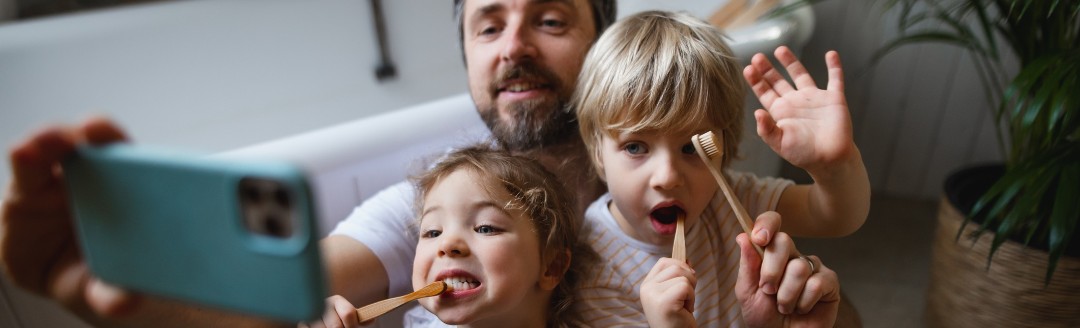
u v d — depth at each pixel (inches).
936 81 59.7
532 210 24.5
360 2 62.4
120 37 49.2
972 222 41.0
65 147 12.0
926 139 62.4
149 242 12.0
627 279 25.9
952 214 43.1
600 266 26.3
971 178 45.4
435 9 67.2
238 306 11.8
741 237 22.5
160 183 11.5
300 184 10.6
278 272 11.3
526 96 29.7
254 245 11.2
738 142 26.8
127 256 12.3
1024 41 37.0
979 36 56.0
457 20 34.2
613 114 24.3
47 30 46.5
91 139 11.9
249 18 56.1
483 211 23.4
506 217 23.6
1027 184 32.6
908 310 50.4
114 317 14.4
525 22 29.3
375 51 64.1
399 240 27.2
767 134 22.3
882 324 49.1
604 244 26.8
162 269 12.1
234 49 55.5
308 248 10.9
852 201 24.3
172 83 52.5
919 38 43.1
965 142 61.0
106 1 50.6
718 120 24.7
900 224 61.2
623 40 25.6
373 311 22.4
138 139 50.8
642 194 24.3
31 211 13.8
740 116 26.2
